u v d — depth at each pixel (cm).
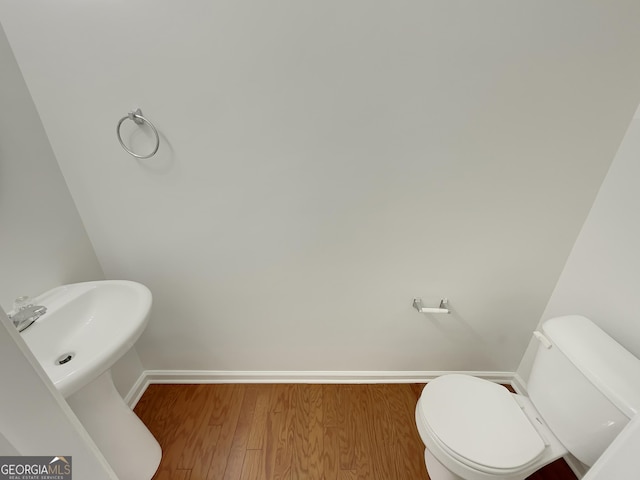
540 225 114
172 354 149
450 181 106
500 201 109
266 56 89
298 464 120
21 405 42
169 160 103
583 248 113
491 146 100
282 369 155
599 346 89
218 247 120
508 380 155
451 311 135
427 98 94
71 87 92
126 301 103
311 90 93
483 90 92
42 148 98
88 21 84
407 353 149
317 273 126
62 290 103
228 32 86
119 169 105
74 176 106
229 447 126
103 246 120
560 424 92
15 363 40
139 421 117
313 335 143
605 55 87
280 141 100
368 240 118
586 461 87
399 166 104
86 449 52
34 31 85
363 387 155
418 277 126
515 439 93
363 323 139
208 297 132
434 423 97
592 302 109
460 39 86
